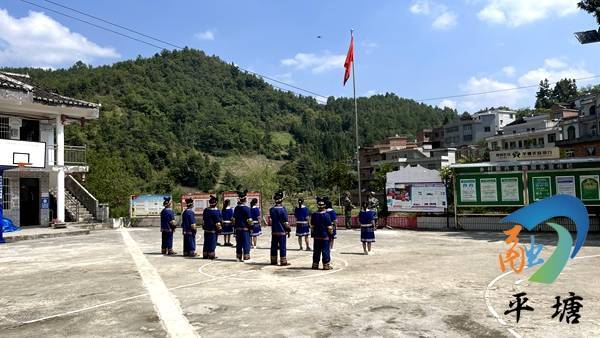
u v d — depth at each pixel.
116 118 133.75
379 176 75.56
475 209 22.58
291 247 17.20
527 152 20.81
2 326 7.09
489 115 100.25
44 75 165.62
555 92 122.88
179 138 153.38
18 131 26.53
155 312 7.66
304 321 6.98
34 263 13.61
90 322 7.19
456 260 12.78
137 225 29.38
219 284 9.91
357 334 6.32
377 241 18.33
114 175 42.41
